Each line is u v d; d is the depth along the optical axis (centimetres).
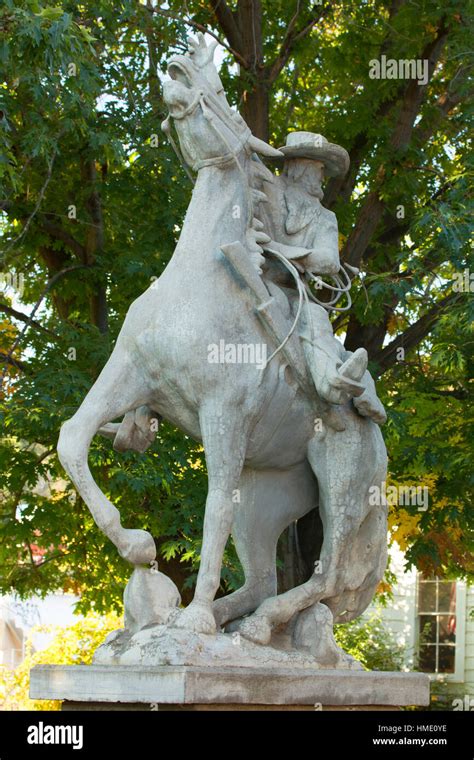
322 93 1120
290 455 446
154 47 972
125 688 374
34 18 665
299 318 441
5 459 936
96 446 837
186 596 955
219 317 416
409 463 951
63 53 709
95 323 981
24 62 709
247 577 448
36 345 962
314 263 453
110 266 965
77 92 789
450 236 855
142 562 410
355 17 1034
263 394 423
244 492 450
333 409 438
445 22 962
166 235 941
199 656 381
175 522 877
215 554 409
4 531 989
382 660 1499
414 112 974
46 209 986
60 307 1056
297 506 458
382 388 994
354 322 1012
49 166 854
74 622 1562
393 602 1612
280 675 391
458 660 1611
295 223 457
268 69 981
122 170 989
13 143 851
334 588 442
